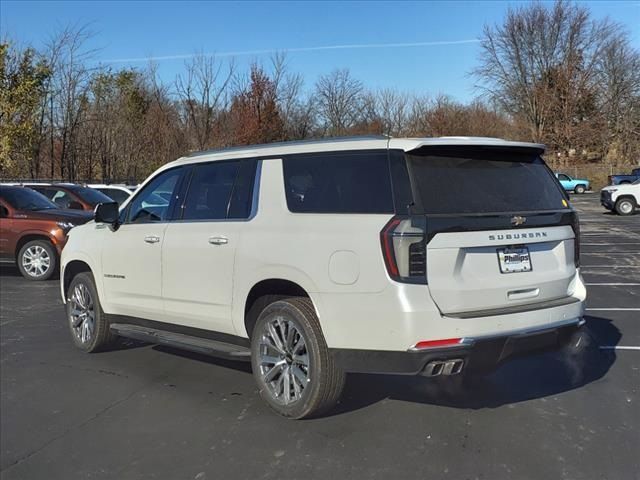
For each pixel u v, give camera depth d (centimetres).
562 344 423
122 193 1669
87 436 410
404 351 369
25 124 2238
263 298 453
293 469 356
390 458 367
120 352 616
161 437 406
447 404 452
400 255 367
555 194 448
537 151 448
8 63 2183
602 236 1772
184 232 499
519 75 5909
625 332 666
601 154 5862
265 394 436
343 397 466
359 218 389
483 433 400
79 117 2731
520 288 403
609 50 5738
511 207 411
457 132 5503
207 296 477
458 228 379
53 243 1079
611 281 1008
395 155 394
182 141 3269
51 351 622
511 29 5841
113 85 3044
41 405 469
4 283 1061
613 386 489
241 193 470
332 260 391
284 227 427
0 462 375
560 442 385
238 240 452
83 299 615
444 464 358
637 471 346
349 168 412
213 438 402
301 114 4538
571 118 5766
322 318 397
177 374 539
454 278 377
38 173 2552
